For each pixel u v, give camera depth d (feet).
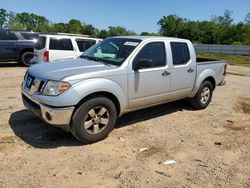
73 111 14.15
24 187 10.99
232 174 12.84
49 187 11.08
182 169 13.03
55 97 13.65
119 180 11.84
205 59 25.41
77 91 13.83
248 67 74.28
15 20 296.51
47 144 14.78
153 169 12.87
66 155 13.69
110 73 15.17
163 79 18.21
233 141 16.65
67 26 300.20
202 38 275.59
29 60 46.06
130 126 18.12
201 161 13.89
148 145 15.34
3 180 11.36
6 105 21.22
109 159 13.55
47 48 33.88
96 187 11.28
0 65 47.39
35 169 12.28
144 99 17.33
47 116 14.01
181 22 291.17
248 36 254.68
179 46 19.69
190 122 19.65
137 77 16.51
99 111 15.08
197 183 11.95
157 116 20.56
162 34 301.22
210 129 18.48
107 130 15.58
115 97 15.64
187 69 20.07
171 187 11.56
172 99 19.79
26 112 19.63
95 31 304.50
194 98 22.13
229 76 48.55
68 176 11.90
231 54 152.05
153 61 17.62
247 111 23.90
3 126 16.89
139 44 17.01
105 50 17.87
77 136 14.55
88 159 13.42
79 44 35.94
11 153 13.60
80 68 15.15
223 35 263.29
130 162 13.38
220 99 27.48
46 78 14.17
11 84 29.86
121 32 282.15
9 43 43.80
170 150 14.90
